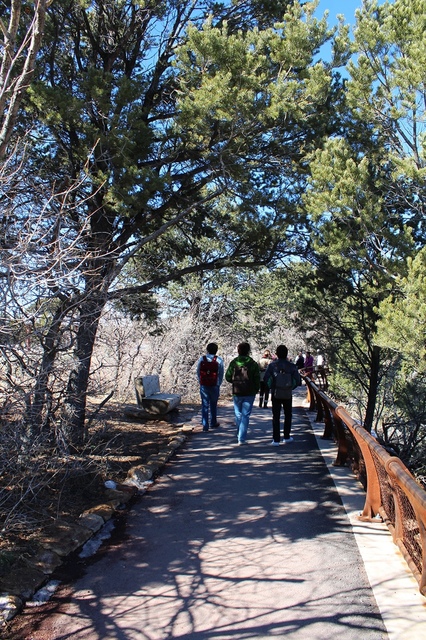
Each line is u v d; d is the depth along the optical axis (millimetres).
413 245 9914
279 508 6582
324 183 10070
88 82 8188
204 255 15602
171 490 7324
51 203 6867
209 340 19828
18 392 5562
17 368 5602
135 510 6551
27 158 7582
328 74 10961
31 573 4672
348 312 14664
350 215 10023
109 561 5141
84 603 4367
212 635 3918
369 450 6086
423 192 10586
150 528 5977
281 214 10469
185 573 4902
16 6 5094
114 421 11227
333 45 10820
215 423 12125
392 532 5480
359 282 11836
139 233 10461
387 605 4258
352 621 4062
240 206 10203
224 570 4941
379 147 11250
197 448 9875
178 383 17109
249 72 8695
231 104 8352
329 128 11234
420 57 9836
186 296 20219
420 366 8523
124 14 9859
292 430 11914
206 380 11625
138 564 5082
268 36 9188
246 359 10312
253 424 12797
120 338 9461
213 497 7031
